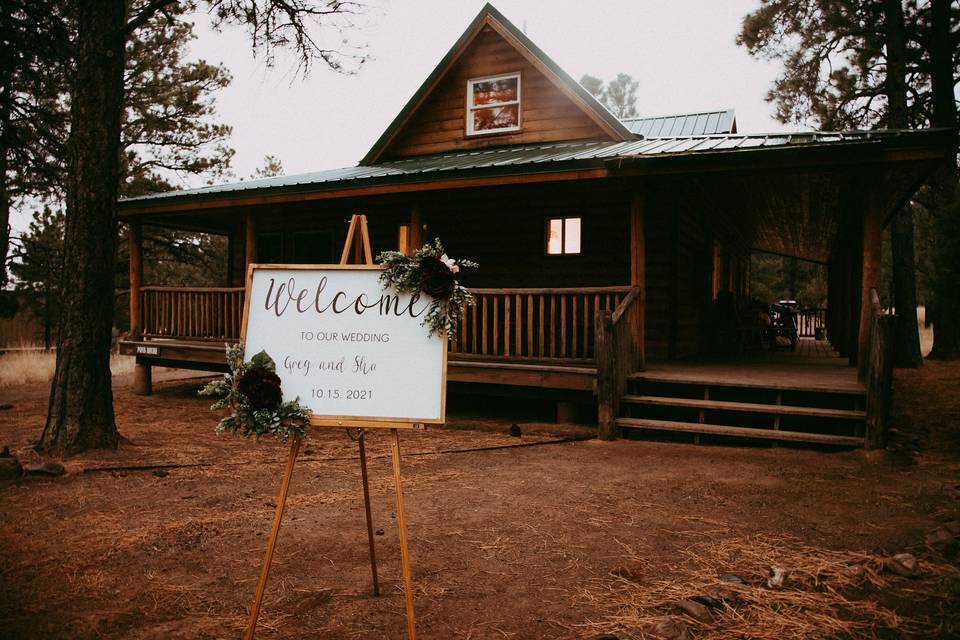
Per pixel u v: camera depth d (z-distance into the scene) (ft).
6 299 67.05
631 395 26.53
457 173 30.48
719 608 10.50
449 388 30.25
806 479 18.31
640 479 18.58
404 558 9.03
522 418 31.14
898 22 51.08
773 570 11.73
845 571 11.78
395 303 10.01
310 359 9.94
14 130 43.06
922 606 10.55
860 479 18.22
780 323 54.13
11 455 20.85
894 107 51.03
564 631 9.75
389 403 9.59
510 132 43.29
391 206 43.75
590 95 39.93
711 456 21.62
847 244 39.32
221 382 9.48
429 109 46.50
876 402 21.27
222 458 21.84
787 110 61.21
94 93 21.76
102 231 22.11
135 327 41.63
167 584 11.50
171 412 33.50
